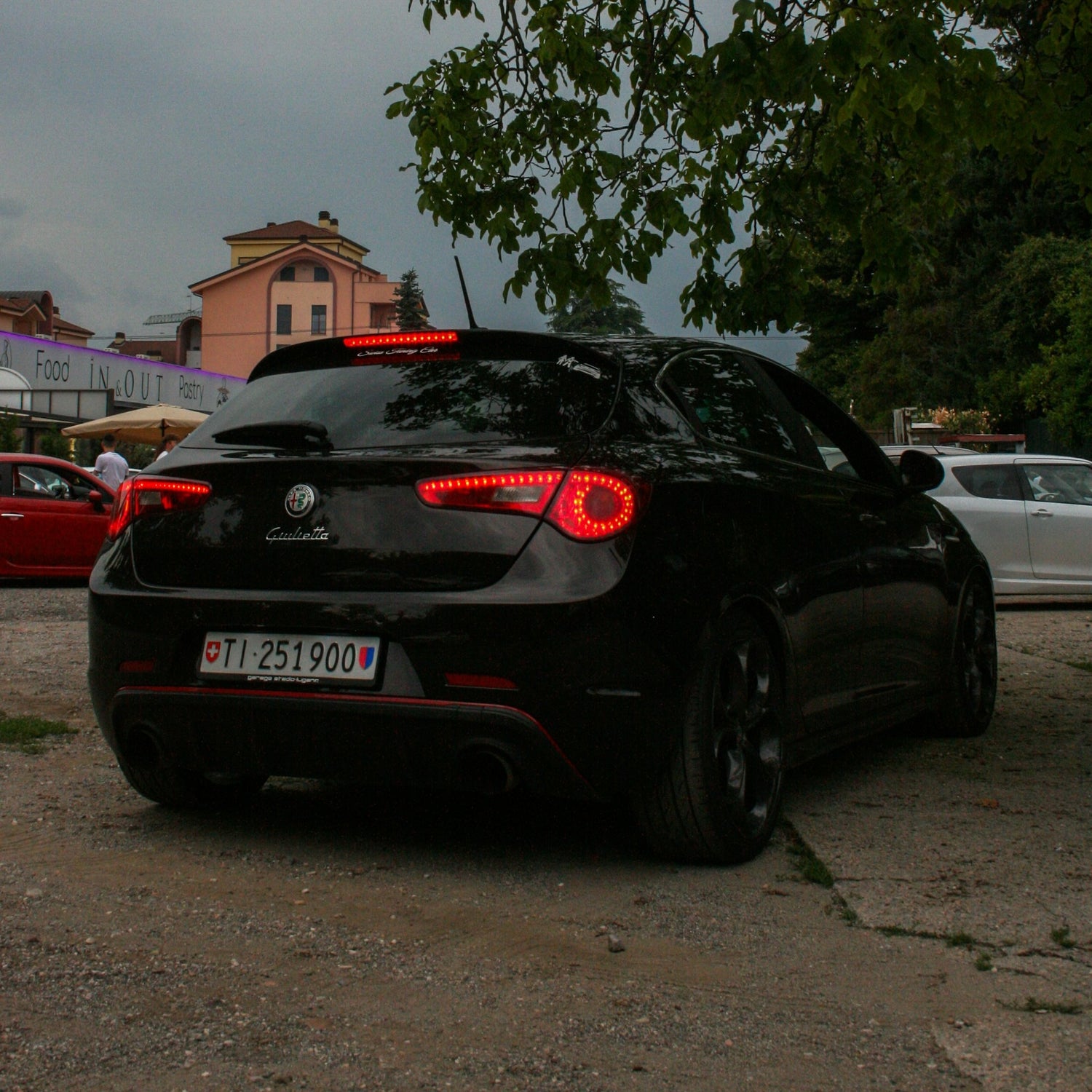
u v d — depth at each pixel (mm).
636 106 7191
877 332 49531
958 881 3707
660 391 3980
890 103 5016
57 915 3322
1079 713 6664
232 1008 2740
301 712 3604
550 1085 2408
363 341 4121
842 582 4547
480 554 3488
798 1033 2654
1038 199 38469
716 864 3848
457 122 7426
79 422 35719
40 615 11414
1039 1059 2539
